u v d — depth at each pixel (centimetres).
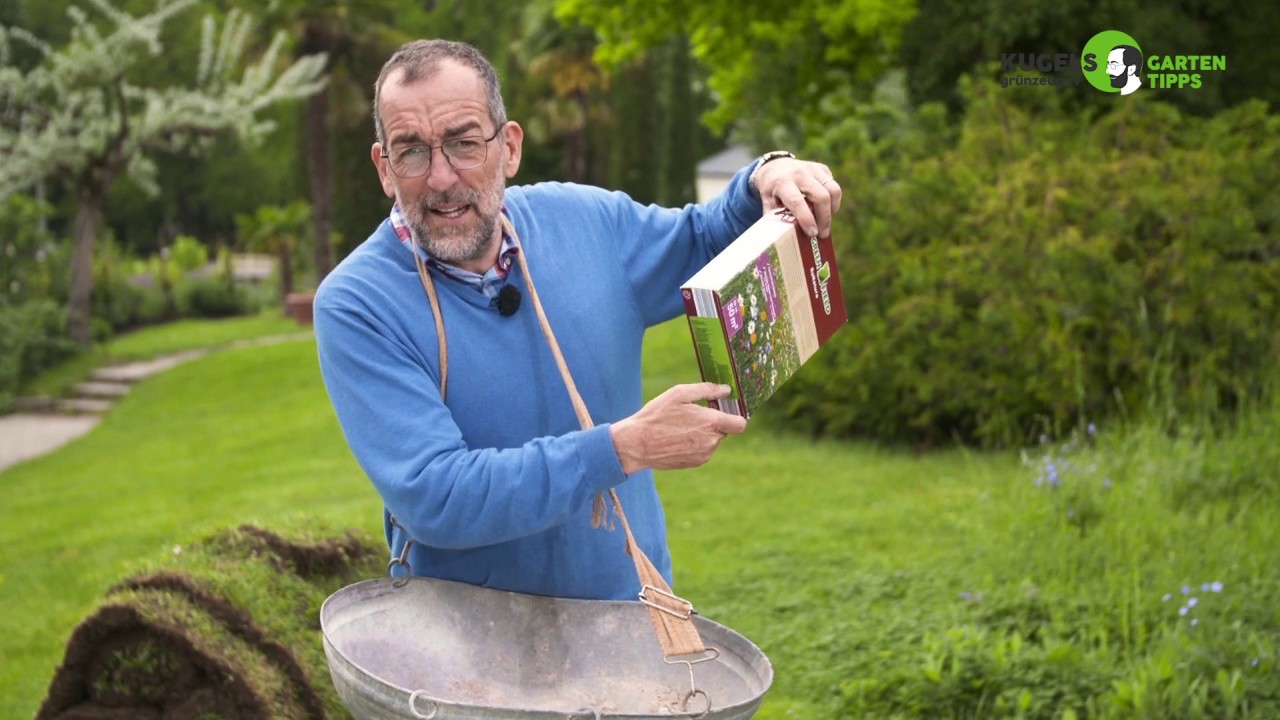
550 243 258
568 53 3247
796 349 248
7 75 2122
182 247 3412
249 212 5503
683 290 222
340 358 236
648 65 3741
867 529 708
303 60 2339
